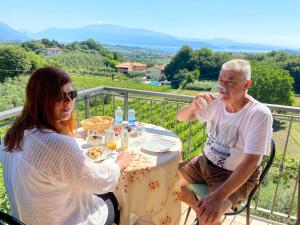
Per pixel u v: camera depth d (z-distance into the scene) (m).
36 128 1.12
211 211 1.54
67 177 1.12
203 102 2.03
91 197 1.32
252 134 1.68
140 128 2.08
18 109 2.07
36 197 1.11
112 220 1.47
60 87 1.14
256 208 2.52
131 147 1.82
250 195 1.82
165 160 1.63
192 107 2.13
